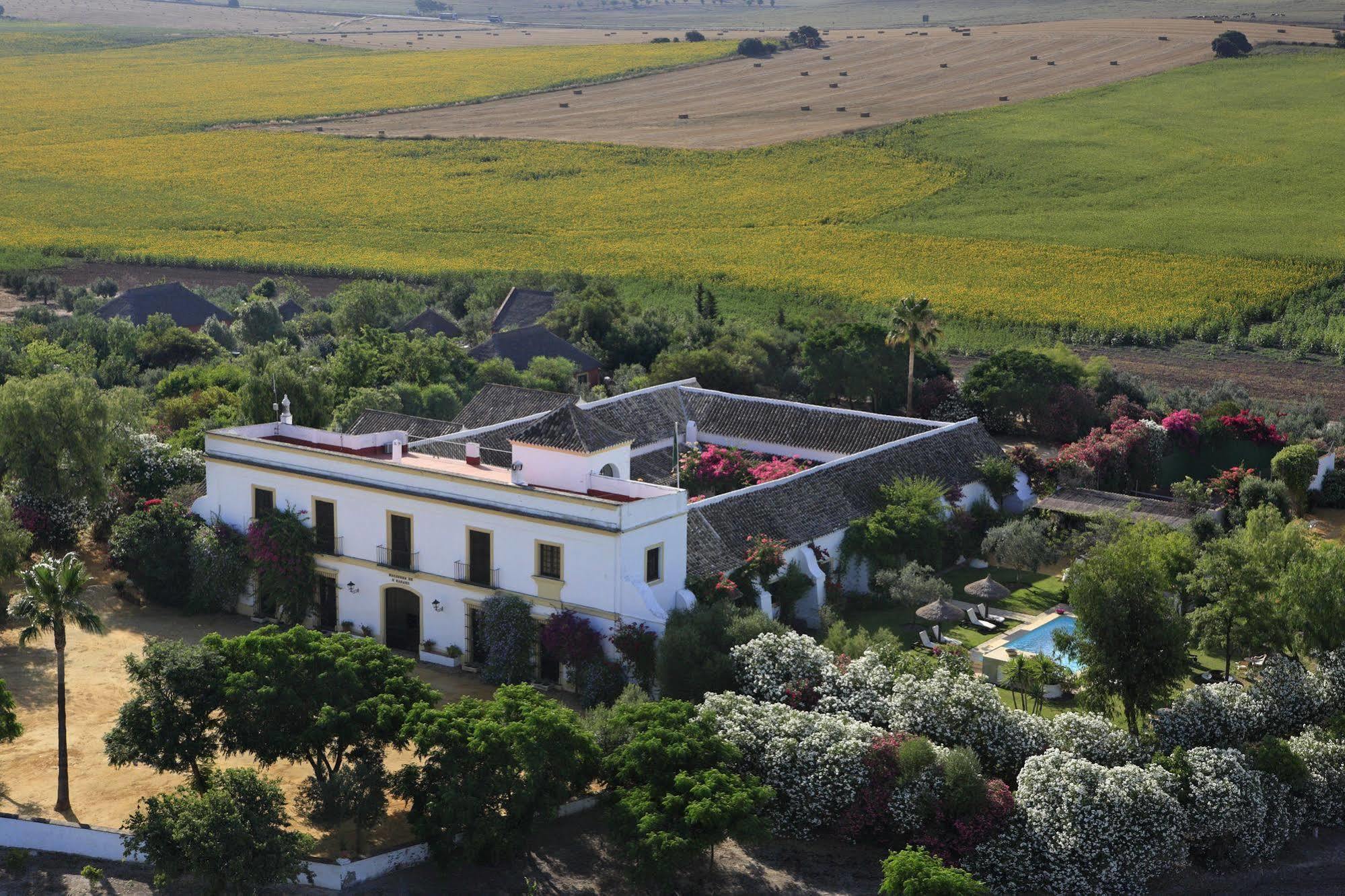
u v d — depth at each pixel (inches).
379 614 2255.2
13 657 2150.6
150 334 4340.6
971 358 4854.8
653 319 4603.8
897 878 1502.2
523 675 2095.2
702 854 1643.7
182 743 1685.5
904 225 7180.1
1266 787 1724.9
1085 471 3051.2
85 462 2566.4
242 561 2324.1
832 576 2443.4
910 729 1766.7
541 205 7869.1
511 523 2096.5
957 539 2637.8
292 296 5698.8
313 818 1717.5
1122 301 5644.7
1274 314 5521.7
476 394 3526.1
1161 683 1870.1
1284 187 7514.8
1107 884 1595.7
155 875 1525.6
